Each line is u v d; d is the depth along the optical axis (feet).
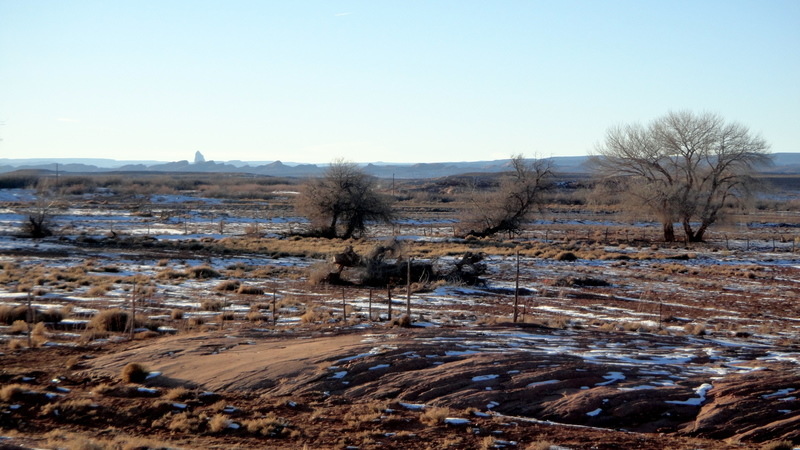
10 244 152.97
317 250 160.45
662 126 204.54
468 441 31.83
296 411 36.88
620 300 94.63
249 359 46.32
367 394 39.42
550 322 70.95
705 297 98.94
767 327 71.67
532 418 35.83
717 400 36.65
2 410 35.14
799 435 32.22
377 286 105.19
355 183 201.16
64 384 42.50
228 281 101.60
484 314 78.33
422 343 49.16
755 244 200.75
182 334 59.06
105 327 62.08
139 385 41.75
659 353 50.83
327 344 49.88
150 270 117.60
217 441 31.71
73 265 122.11
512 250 167.12
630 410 35.68
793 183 648.79
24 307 66.49
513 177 218.38
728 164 199.31
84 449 27.94
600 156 217.15
